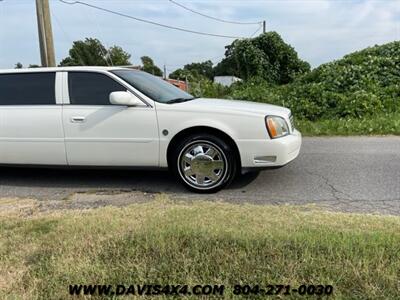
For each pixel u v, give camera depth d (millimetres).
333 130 9164
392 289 2584
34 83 5227
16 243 3318
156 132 4859
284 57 20844
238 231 3273
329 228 3385
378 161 6301
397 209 4219
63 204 4590
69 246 3176
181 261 2906
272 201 4547
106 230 3436
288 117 5035
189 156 4863
